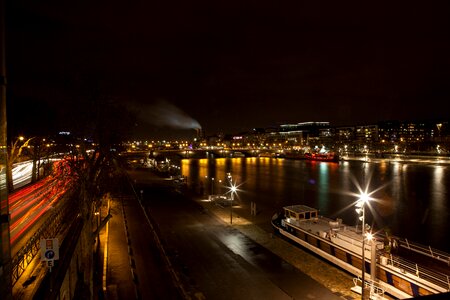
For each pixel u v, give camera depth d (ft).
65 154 139.54
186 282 99.96
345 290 95.61
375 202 255.09
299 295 92.63
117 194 236.63
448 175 424.05
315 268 111.45
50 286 50.26
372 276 92.73
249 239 143.64
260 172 486.38
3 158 19.35
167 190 287.07
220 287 97.09
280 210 214.28
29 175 290.35
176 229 158.81
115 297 85.66
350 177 413.80
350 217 208.85
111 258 114.42
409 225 190.39
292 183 360.89
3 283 18.90
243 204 234.17
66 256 67.21
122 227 156.04
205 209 208.13
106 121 89.35
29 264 77.00
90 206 86.33
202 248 131.13
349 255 106.93
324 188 324.80
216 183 360.48
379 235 121.39
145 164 582.76
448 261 94.63
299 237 133.49
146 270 106.52
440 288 81.97
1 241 18.95
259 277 104.12
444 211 223.51
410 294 87.40
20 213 138.92
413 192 300.81
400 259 97.09
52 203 153.38
